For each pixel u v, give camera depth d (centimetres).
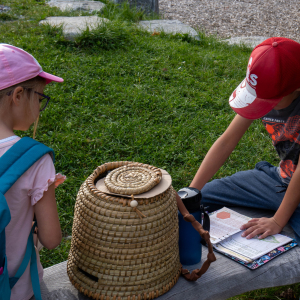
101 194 148
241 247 194
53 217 140
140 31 731
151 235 145
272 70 171
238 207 241
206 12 1335
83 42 591
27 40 592
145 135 393
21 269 139
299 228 202
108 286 147
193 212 174
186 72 561
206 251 194
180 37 751
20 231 137
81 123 407
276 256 188
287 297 241
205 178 222
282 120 204
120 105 451
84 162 347
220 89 526
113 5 865
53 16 759
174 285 166
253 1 1527
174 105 462
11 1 861
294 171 212
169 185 156
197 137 407
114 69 528
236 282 175
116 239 143
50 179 133
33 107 140
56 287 167
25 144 132
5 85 130
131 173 162
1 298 124
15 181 126
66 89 464
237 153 383
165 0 1435
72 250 161
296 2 1555
